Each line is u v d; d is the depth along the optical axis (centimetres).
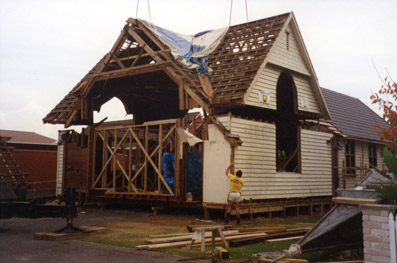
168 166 1598
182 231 1127
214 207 1422
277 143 1956
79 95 1889
